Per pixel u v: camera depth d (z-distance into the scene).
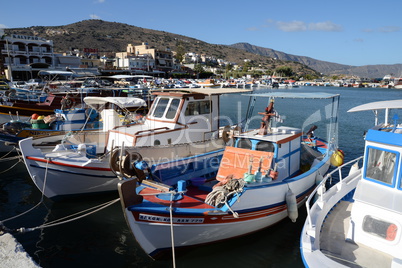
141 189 7.18
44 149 11.89
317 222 6.34
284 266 7.12
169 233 6.63
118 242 8.02
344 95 67.56
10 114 17.22
